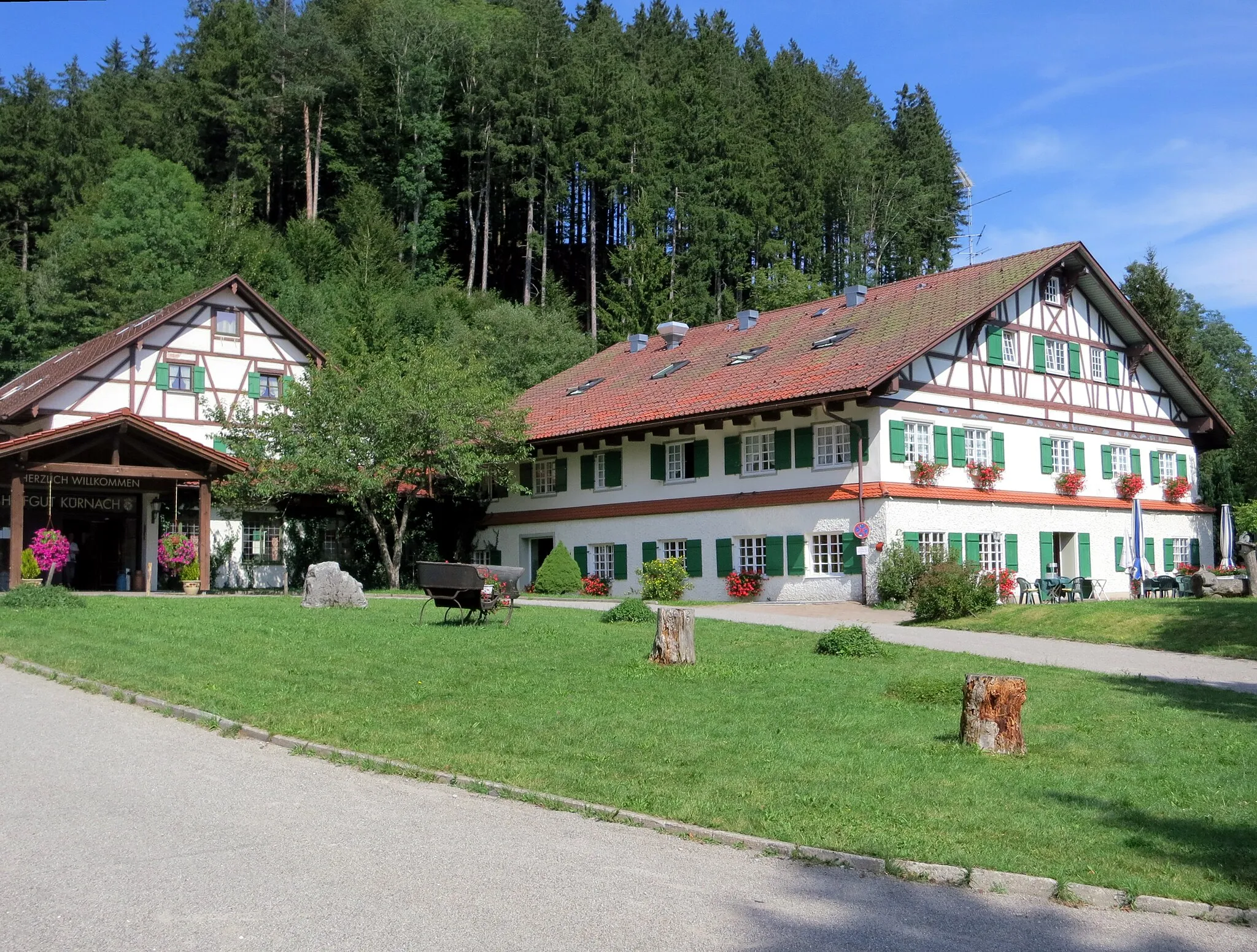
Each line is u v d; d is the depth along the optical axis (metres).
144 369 34.06
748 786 8.20
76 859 6.23
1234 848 7.07
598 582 32.94
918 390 28.12
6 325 49.72
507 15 73.88
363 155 67.12
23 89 69.81
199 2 80.62
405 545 37.44
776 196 63.03
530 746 9.38
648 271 57.28
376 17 69.88
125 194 54.97
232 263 54.94
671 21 85.94
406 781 8.41
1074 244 32.03
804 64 84.81
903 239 68.69
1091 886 6.20
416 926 5.32
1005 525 29.86
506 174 67.62
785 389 28.31
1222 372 67.31
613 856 6.63
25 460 24.91
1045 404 32.19
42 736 9.66
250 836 6.78
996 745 9.77
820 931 5.49
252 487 29.52
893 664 14.84
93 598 22.61
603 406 34.50
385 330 48.78
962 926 5.67
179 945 5.01
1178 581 29.42
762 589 28.95
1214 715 11.73
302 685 12.10
